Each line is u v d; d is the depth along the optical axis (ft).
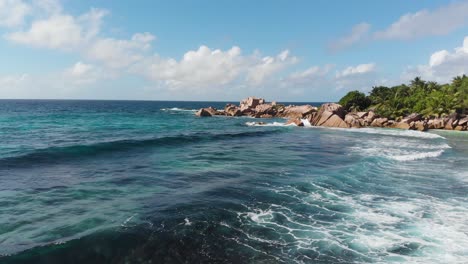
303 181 53.11
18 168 59.62
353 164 68.80
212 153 83.41
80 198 41.63
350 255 27.81
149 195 43.65
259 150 90.74
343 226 34.42
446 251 28.86
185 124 204.54
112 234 29.53
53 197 41.83
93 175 55.26
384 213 38.78
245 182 52.06
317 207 40.45
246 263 25.98
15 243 27.76
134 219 33.94
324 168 64.59
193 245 28.66
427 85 305.53
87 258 25.61
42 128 147.95
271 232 32.24
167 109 465.47
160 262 25.77
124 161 69.10
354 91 290.35
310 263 26.25
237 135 133.80
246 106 328.49
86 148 82.58
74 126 163.94
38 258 24.89
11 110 319.06
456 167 67.72
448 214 38.73
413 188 50.70
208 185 49.70
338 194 46.42
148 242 28.66
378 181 54.80
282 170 62.23
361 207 40.86
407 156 79.71
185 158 74.69
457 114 206.90
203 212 37.04
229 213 37.14
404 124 189.26
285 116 302.45
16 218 33.91
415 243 30.45
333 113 197.67
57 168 60.49
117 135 125.49
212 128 177.17
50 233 30.01
